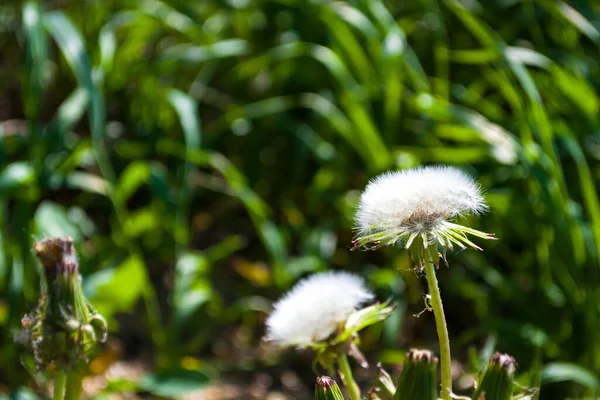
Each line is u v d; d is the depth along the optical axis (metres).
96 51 0.94
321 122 0.95
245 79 1.02
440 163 0.85
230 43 0.94
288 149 0.97
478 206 0.41
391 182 0.41
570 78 0.81
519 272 0.82
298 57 0.98
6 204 0.87
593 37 0.82
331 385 0.42
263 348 0.82
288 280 0.80
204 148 0.92
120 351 0.79
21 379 0.71
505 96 0.89
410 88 0.93
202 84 0.99
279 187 0.96
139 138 0.96
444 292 0.84
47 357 0.44
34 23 0.79
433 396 0.39
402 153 0.81
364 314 0.43
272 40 1.03
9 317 0.70
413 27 1.01
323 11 0.90
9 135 0.82
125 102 0.99
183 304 0.75
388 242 0.40
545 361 0.72
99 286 0.68
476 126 0.77
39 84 0.79
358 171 0.93
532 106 0.74
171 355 0.75
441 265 0.81
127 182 0.80
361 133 0.83
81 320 0.44
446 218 0.40
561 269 0.75
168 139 0.96
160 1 1.03
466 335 0.74
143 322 0.84
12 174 0.72
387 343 0.73
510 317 0.79
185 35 1.03
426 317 0.83
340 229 0.89
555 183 0.72
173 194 0.88
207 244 0.92
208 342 0.82
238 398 0.75
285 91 1.00
